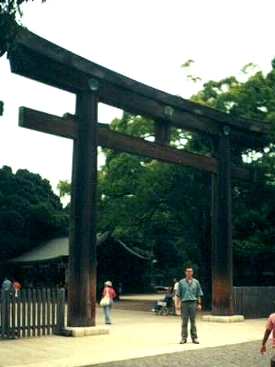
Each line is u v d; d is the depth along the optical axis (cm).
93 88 1653
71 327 1536
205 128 2108
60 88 1617
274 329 721
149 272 5394
